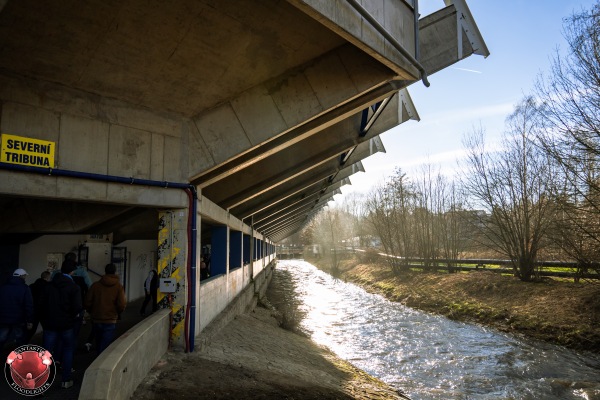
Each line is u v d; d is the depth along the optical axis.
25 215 8.43
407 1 8.75
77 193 6.45
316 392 7.26
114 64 6.38
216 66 7.29
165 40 6.30
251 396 6.15
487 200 21.08
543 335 13.80
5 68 5.80
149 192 7.39
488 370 11.23
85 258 12.34
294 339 13.59
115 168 6.96
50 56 5.84
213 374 6.77
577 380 10.02
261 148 9.77
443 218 31.58
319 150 14.45
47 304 5.98
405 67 8.20
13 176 5.85
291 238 127.75
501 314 16.41
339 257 61.38
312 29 7.51
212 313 10.86
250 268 23.09
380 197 35.50
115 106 7.05
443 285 23.50
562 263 18.83
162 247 7.87
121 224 12.00
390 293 26.50
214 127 8.27
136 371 5.63
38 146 6.07
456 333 15.59
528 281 19.33
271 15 6.69
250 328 12.63
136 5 5.55
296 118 8.65
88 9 5.37
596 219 15.23
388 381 10.66
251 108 8.50
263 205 19.14
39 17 5.23
